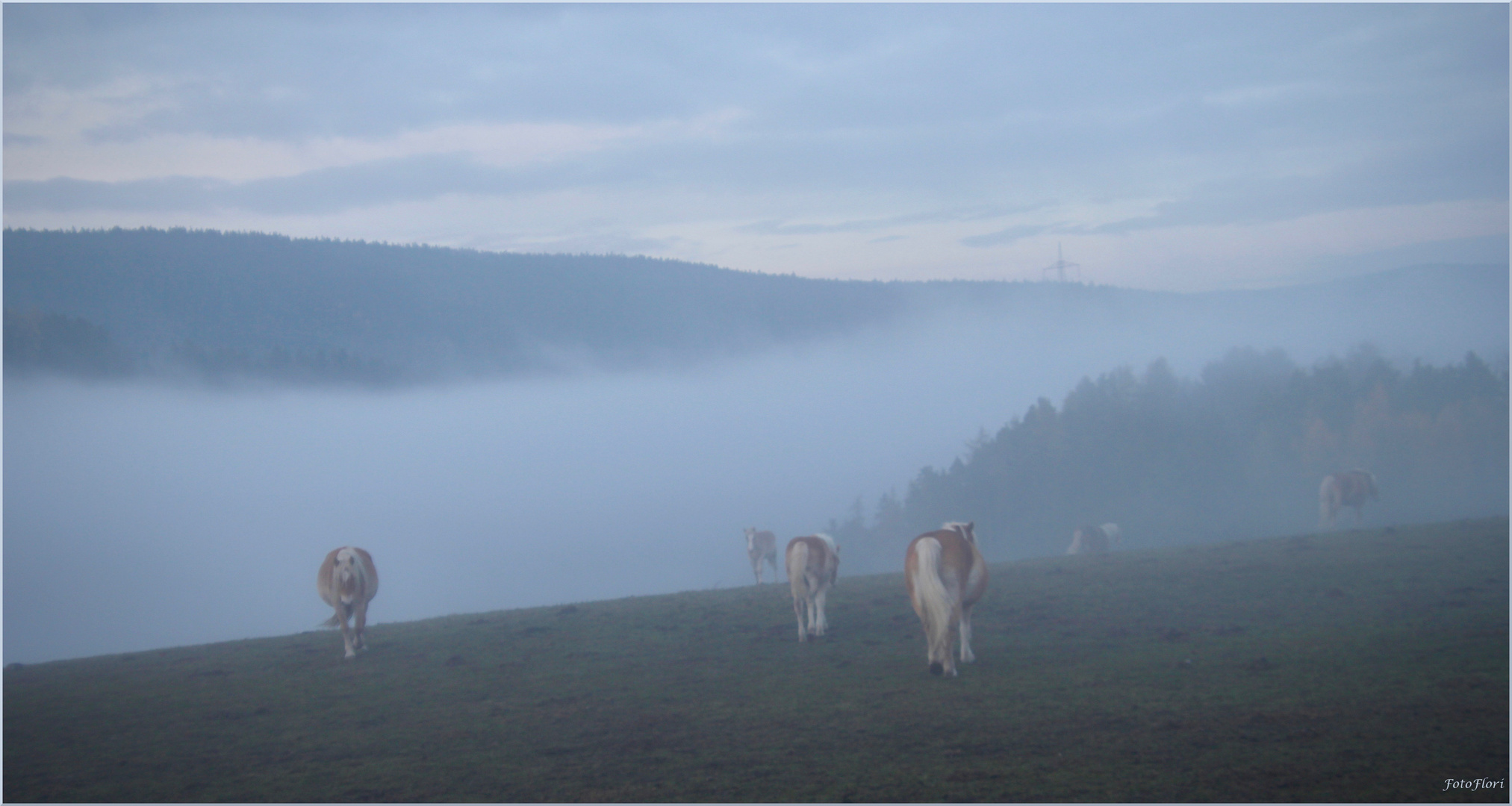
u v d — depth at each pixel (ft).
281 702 42.01
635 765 30.81
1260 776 26.37
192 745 36.11
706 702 38.50
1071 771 27.61
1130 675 38.93
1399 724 30.25
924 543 40.88
